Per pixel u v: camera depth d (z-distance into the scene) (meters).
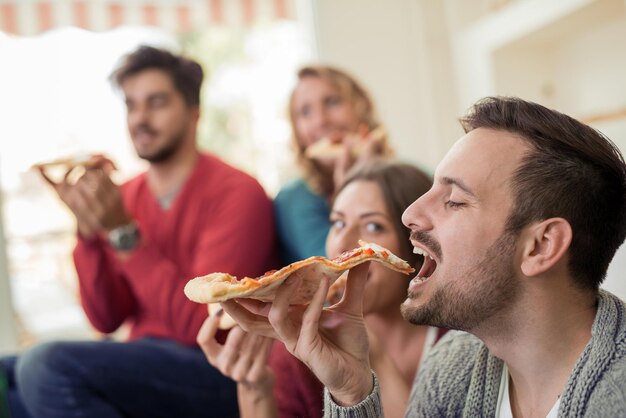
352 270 0.77
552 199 0.64
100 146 3.15
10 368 1.62
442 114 2.99
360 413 0.74
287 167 4.13
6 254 2.42
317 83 2.12
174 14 3.01
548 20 2.32
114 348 1.42
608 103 2.47
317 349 0.73
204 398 1.48
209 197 1.64
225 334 1.08
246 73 5.11
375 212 1.07
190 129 1.74
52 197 2.88
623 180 0.66
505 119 0.67
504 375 0.73
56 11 2.83
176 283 1.55
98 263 1.70
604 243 0.66
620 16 2.35
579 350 0.66
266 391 1.01
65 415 1.35
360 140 1.88
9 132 2.80
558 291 0.65
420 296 0.70
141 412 1.42
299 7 3.06
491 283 0.65
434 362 0.82
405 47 3.02
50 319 2.59
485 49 2.69
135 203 1.76
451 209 0.68
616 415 0.58
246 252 1.59
